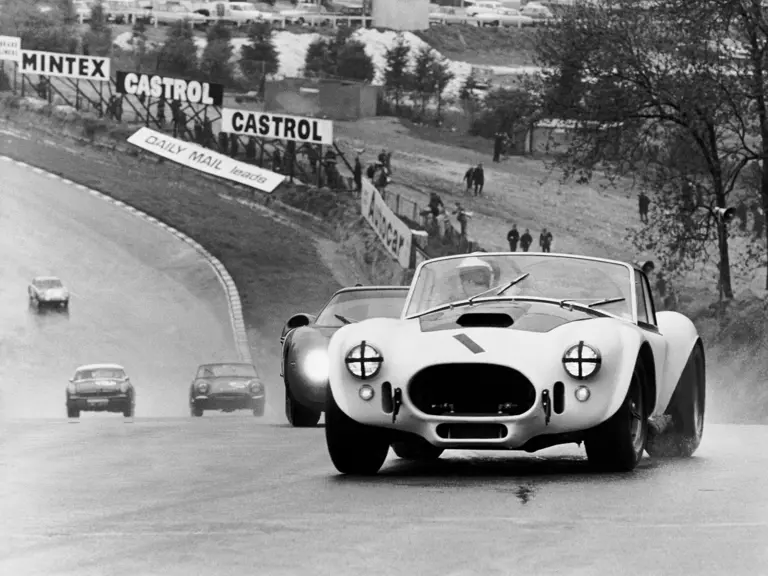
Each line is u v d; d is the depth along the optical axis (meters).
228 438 28.17
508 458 22.81
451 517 14.29
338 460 19.52
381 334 19.67
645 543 12.29
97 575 10.66
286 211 198.50
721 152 99.88
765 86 96.12
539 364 18.83
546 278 21.80
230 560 11.38
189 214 199.25
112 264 182.75
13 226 193.88
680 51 97.31
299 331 36.44
